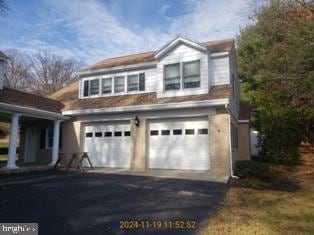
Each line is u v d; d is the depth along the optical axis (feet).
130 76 55.11
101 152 52.90
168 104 45.03
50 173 44.04
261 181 40.45
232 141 46.80
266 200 28.02
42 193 28.04
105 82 57.52
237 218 21.15
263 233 18.04
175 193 29.04
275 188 36.37
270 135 62.08
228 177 39.32
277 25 48.24
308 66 45.91
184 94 47.03
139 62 54.29
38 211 21.49
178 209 22.93
